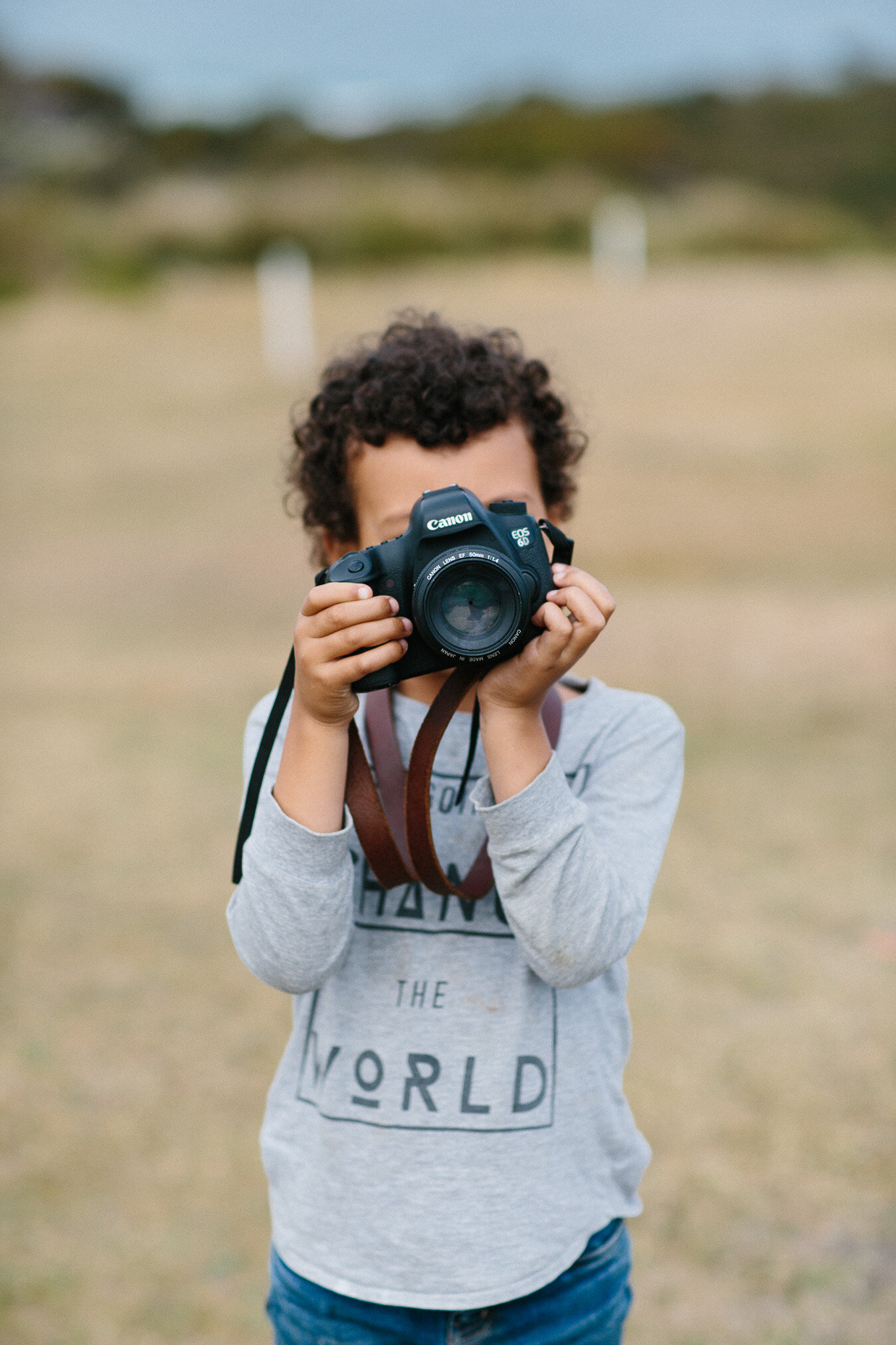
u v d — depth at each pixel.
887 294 17.91
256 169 41.00
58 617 7.62
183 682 6.29
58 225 27.91
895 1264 2.36
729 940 3.53
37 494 11.09
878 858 3.99
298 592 7.89
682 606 6.99
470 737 1.50
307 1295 1.39
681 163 39.59
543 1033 1.40
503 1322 1.36
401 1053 1.38
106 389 15.83
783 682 5.74
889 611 6.69
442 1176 1.35
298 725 1.36
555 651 1.29
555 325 17.02
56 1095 2.96
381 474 1.51
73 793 4.86
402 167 40.94
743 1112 2.79
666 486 9.70
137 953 3.63
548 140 40.00
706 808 4.43
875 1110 2.78
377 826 1.40
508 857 1.31
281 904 1.33
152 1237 2.51
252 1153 2.76
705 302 18.03
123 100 46.22
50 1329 2.27
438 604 1.30
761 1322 2.23
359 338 2.17
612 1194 1.43
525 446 1.57
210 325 19.67
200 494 10.77
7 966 3.55
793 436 11.23
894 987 3.27
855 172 38.78
